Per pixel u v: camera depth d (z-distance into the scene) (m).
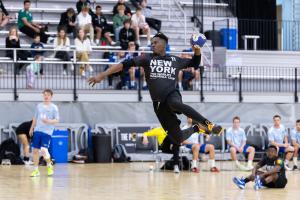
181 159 24.83
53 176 21.67
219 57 34.31
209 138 28.88
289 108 31.58
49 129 21.50
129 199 15.59
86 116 29.31
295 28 38.56
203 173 23.66
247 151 25.55
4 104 28.28
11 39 30.09
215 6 37.31
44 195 16.33
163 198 15.82
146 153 29.06
